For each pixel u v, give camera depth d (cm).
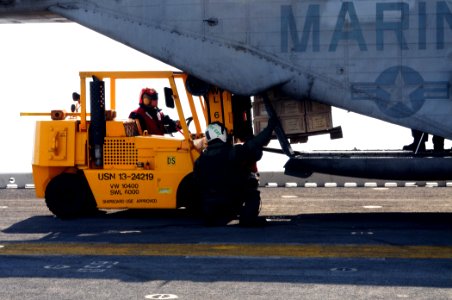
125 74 3438
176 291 2114
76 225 3278
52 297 2064
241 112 3503
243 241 2848
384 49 3244
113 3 3403
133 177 3400
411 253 2603
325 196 4231
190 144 3378
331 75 3266
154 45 3369
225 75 3328
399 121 3250
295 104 3469
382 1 3238
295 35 3275
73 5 3434
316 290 2114
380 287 2139
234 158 3164
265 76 3300
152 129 3581
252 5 3297
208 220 3209
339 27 3253
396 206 3825
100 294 2091
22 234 3056
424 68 3231
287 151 3362
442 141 3438
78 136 3434
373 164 3253
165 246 2764
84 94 3431
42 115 3603
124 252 2661
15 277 2294
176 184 3384
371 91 3250
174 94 3409
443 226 3189
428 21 3228
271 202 4000
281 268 2388
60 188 3472
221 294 2078
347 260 2497
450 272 2319
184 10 3347
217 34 3322
